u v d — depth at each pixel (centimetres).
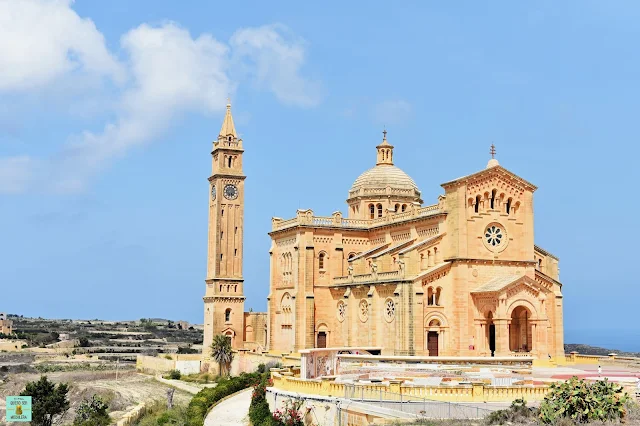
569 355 10338
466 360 7481
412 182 13425
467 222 10000
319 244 12044
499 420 4825
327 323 11894
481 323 9788
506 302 9475
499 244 10181
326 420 5628
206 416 7806
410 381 6147
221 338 13612
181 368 14112
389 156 13600
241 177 14812
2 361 17150
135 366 16350
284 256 12512
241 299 14462
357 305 11150
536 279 10281
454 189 10050
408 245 10944
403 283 9856
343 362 7838
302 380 6153
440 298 9931
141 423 8431
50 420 9369
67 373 15175
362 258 11444
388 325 10256
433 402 5216
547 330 9831
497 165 10181
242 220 14762
